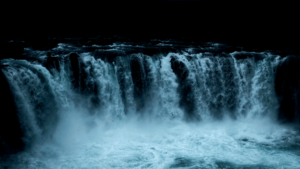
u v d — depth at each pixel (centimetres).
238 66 1595
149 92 1489
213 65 1571
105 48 1664
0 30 2202
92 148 1216
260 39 2433
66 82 1316
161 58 1545
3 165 1051
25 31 2231
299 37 2533
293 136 1418
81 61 1357
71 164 1084
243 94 1594
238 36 2556
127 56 1459
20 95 1138
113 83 1411
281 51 1825
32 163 1077
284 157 1196
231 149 1254
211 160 1153
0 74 1103
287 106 1625
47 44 1747
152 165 1101
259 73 1611
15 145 1136
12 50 1459
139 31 2622
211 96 1556
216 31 2759
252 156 1197
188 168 1088
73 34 2273
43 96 1216
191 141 1320
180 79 1522
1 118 1114
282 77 1625
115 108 1406
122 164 1102
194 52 1669
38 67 1225
